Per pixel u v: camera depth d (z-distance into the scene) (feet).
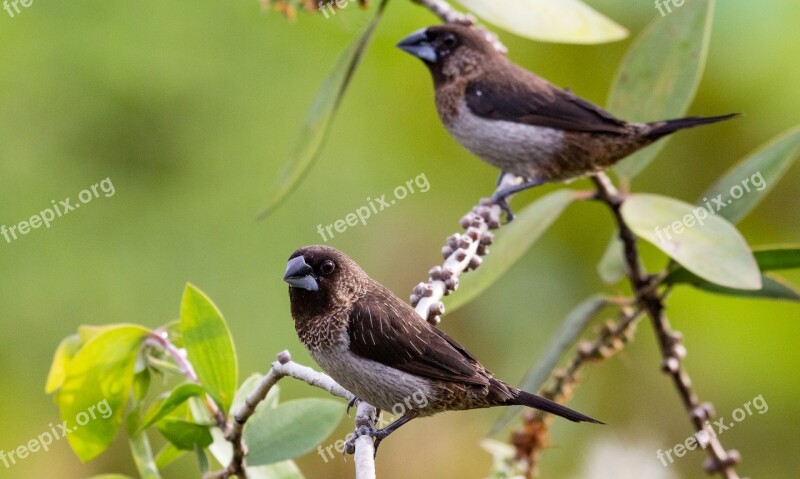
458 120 30.04
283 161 40.29
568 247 42.22
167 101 39.83
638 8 40.42
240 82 40.42
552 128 28.66
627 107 27.96
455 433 44.29
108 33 39.52
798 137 26.35
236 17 40.70
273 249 39.88
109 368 21.16
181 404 21.84
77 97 39.27
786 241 41.42
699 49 27.32
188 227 39.42
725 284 22.36
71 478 40.91
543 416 25.73
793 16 37.99
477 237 22.67
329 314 21.79
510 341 42.37
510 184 30.22
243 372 38.06
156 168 39.83
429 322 21.93
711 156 40.60
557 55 42.04
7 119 38.65
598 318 41.91
